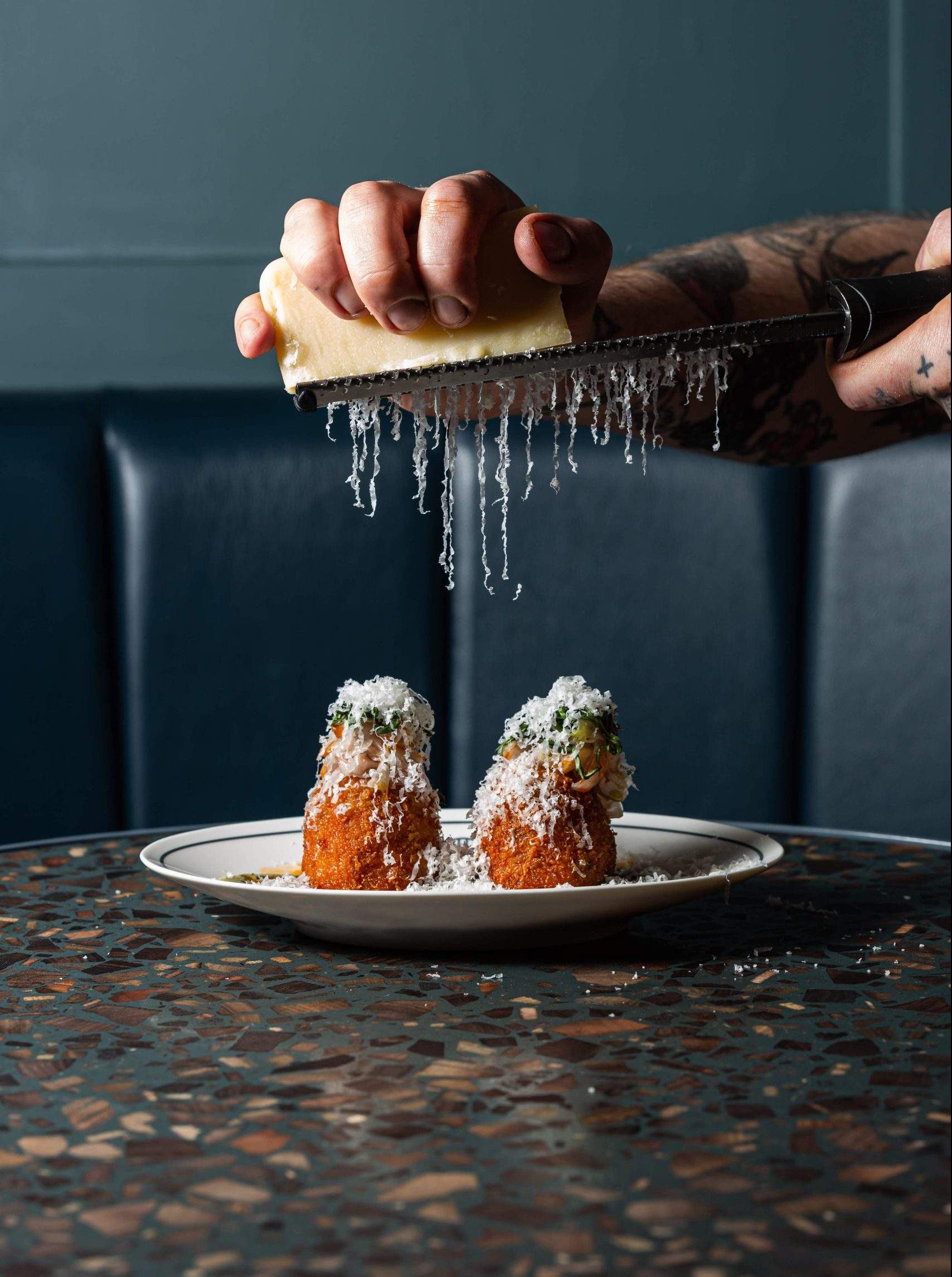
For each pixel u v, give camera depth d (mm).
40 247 1731
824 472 1441
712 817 1452
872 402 802
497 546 1428
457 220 767
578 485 1428
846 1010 700
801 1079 636
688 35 1731
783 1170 574
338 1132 600
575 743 817
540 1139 594
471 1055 657
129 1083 635
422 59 1727
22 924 821
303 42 1716
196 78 1718
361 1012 700
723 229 1754
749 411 1067
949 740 1418
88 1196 563
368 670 1430
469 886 813
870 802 1443
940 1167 575
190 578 1409
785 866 928
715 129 1743
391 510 1426
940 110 1733
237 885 757
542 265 772
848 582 1434
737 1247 537
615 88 1736
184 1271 530
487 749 1440
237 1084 634
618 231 1753
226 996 719
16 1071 646
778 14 1729
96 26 1707
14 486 1390
